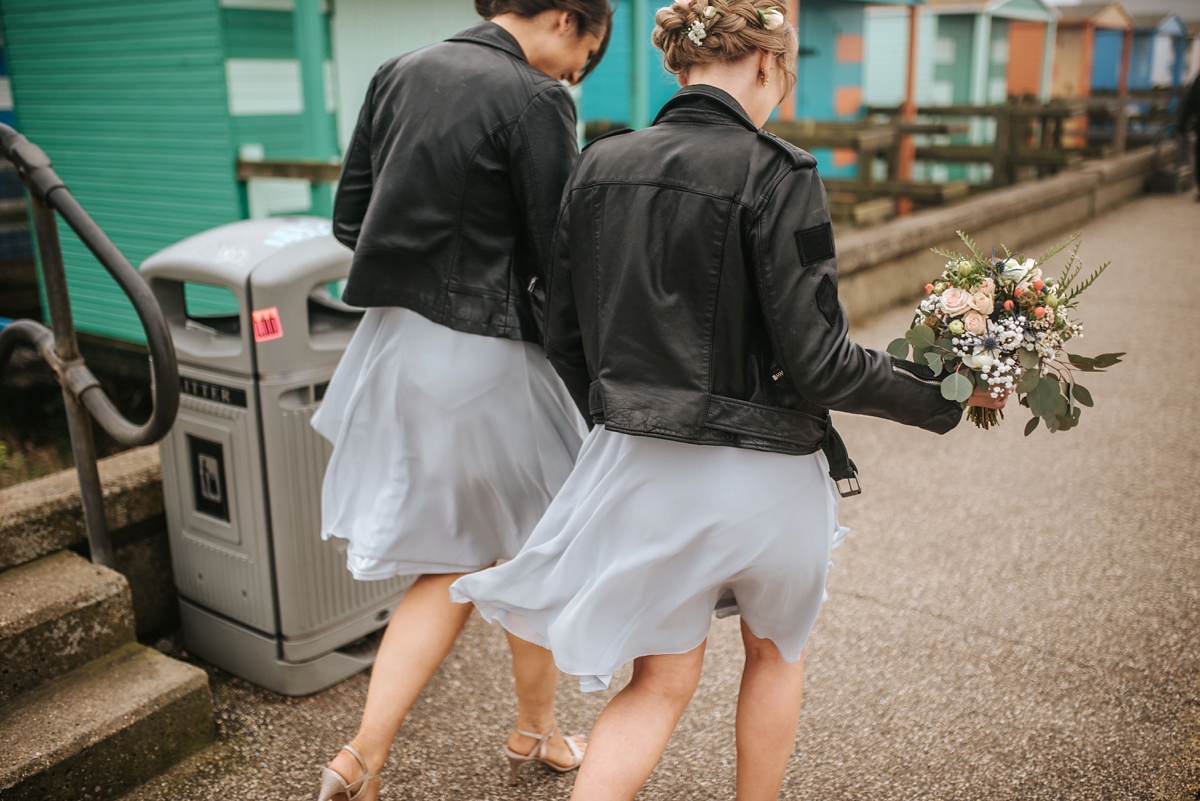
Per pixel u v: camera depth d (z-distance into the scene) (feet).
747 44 5.25
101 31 17.94
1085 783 7.22
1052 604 9.75
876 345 18.71
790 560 5.30
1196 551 10.77
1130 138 50.90
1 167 19.93
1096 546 10.96
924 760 7.57
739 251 4.92
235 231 8.39
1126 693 8.29
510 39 6.59
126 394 19.39
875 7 47.29
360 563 6.68
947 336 5.41
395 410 6.61
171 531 9.06
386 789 7.43
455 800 7.32
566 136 6.37
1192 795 7.04
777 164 4.94
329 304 8.98
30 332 8.33
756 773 5.89
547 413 6.86
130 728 7.32
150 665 7.91
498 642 9.53
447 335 6.43
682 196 4.99
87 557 8.98
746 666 5.97
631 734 5.47
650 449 5.23
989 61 53.42
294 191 18.51
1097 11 68.54
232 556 8.54
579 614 5.35
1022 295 5.41
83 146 19.10
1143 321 20.63
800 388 4.93
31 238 20.54
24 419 16.35
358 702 8.57
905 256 22.26
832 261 4.96
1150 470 13.12
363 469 6.87
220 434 8.27
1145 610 9.59
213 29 16.58
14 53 19.75
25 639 7.47
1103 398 16.07
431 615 6.73
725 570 5.21
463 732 8.14
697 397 5.04
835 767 7.52
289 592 8.31
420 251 6.36
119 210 19.07
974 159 37.09
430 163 6.27
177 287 8.57
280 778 7.55
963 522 11.67
